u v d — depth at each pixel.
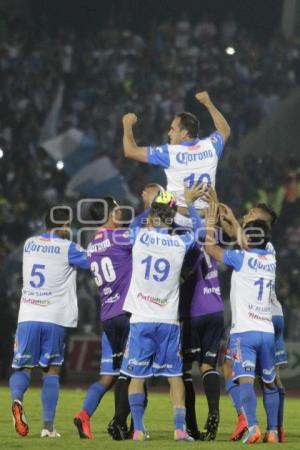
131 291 30.03
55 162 82.50
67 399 49.12
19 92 89.50
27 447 27.94
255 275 30.27
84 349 68.75
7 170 83.50
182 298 31.44
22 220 78.62
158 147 31.25
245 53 91.44
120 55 92.44
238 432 30.97
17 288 70.19
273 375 30.42
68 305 32.38
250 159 80.44
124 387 30.78
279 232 77.12
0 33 94.00
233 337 30.23
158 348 29.78
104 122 86.81
